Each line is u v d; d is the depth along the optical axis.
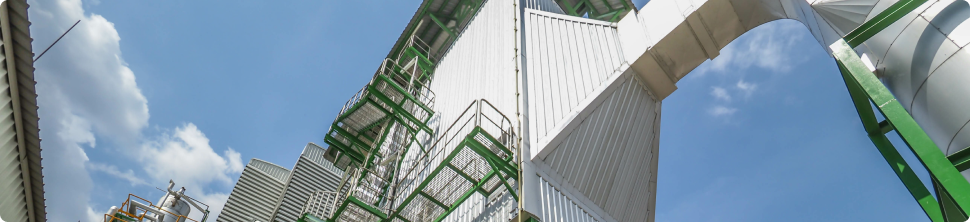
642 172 22.75
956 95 10.04
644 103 22.78
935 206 12.51
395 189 22.14
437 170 16.98
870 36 11.43
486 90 22.48
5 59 11.55
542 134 18.48
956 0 10.68
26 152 14.92
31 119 13.79
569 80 21.59
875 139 14.24
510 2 27.02
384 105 25.11
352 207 19.22
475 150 16.17
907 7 11.11
